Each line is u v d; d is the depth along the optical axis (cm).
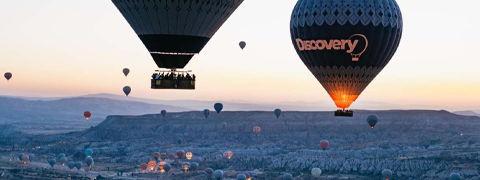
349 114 8294
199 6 7194
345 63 8038
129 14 7356
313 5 7988
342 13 7819
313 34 8012
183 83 7362
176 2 7106
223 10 7388
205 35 7506
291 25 8319
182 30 7325
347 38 7888
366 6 7825
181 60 7506
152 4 7131
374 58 8075
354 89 8231
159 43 7400
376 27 7862
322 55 8056
